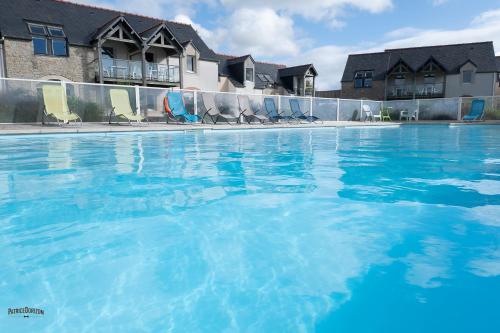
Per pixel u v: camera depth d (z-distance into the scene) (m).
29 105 10.61
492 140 9.32
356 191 3.49
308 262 1.92
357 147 7.57
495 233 2.34
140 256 1.98
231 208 2.89
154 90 12.64
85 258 1.95
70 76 19.42
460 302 1.54
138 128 10.05
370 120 20.06
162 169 4.62
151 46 21.75
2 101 10.20
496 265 1.89
